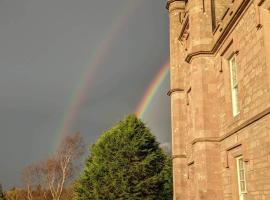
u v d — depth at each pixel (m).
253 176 14.65
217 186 18.55
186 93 25.67
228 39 17.88
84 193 34.72
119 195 32.06
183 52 27.02
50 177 68.94
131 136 33.75
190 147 23.86
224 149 18.30
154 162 33.53
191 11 21.25
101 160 33.94
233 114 17.73
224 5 21.23
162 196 33.47
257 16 14.18
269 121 13.16
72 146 69.00
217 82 19.67
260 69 14.11
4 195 74.75
